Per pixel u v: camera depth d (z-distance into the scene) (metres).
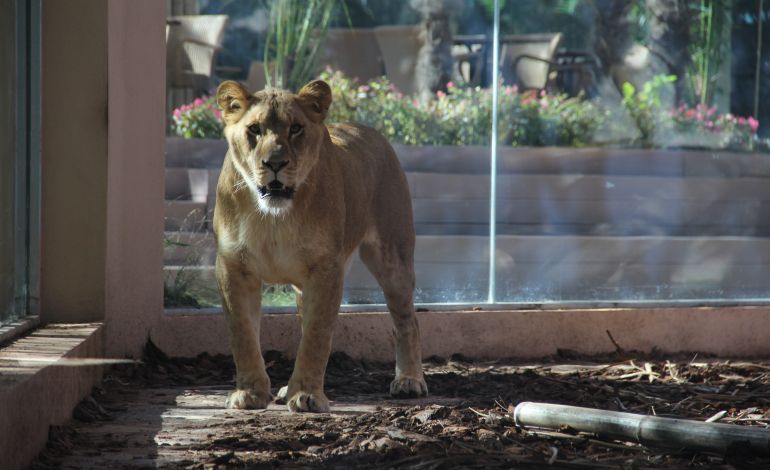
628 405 8.34
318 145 7.97
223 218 8.05
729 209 16.08
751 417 7.79
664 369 10.56
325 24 15.70
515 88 16.33
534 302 12.26
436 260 13.35
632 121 17.28
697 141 17.34
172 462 6.29
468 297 12.71
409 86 15.98
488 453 6.39
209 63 14.77
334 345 10.90
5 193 8.38
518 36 16.31
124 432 7.22
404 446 6.54
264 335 10.73
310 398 8.05
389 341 11.05
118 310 10.03
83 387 8.17
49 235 9.39
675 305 12.32
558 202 15.29
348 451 6.48
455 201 14.99
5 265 8.39
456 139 15.91
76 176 9.39
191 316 10.46
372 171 9.12
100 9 9.38
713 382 9.67
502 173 15.62
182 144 13.91
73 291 9.45
